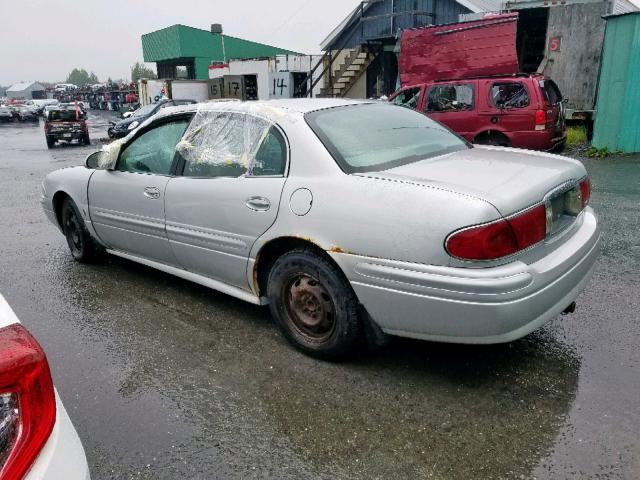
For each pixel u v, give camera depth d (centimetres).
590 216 333
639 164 960
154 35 4003
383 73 2048
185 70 4147
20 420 131
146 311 402
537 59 1633
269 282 334
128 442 255
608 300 388
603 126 1081
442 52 1305
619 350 321
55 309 413
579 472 225
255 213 324
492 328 249
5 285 470
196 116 386
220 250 355
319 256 304
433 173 288
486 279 243
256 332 362
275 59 2456
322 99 387
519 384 290
